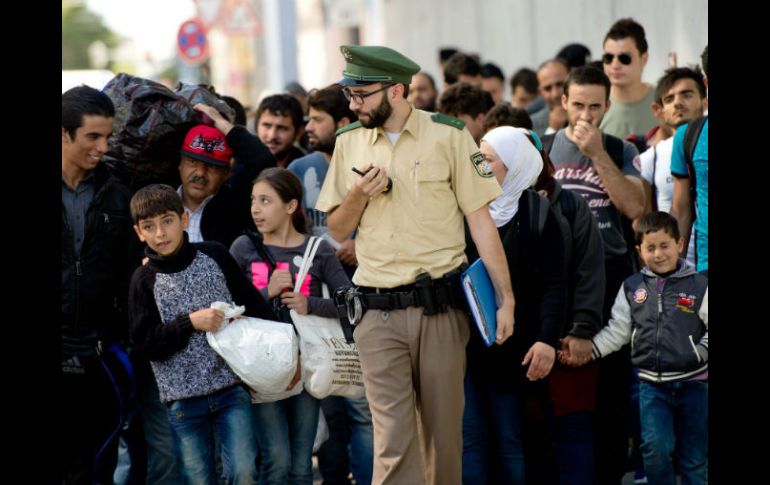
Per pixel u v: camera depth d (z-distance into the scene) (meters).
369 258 7.23
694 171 8.83
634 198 9.00
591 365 8.26
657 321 8.12
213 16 24.55
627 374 8.57
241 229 8.77
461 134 7.20
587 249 8.13
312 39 55.97
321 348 7.98
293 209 8.36
